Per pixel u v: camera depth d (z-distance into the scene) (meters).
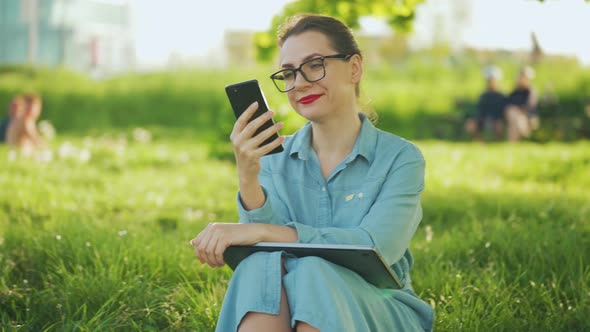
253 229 2.85
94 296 4.12
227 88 2.88
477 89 21.59
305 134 3.22
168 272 4.62
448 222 6.67
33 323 3.93
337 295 2.63
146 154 12.10
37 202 7.38
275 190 3.22
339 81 3.09
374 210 3.02
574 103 19.05
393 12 8.92
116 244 4.96
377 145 3.15
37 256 4.83
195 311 3.98
